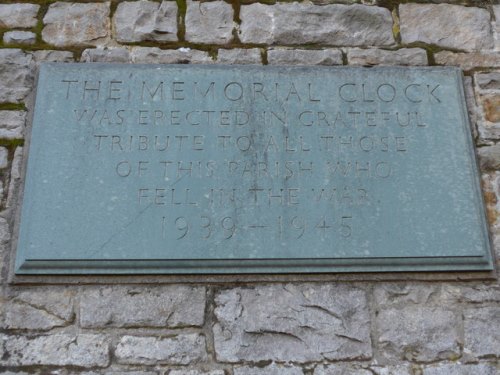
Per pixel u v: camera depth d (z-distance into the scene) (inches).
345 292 50.9
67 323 49.1
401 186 53.2
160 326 49.4
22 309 49.1
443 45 59.3
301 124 54.4
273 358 49.1
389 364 49.5
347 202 52.4
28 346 48.3
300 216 51.8
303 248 51.0
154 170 52.3
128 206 51.2
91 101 54.0
